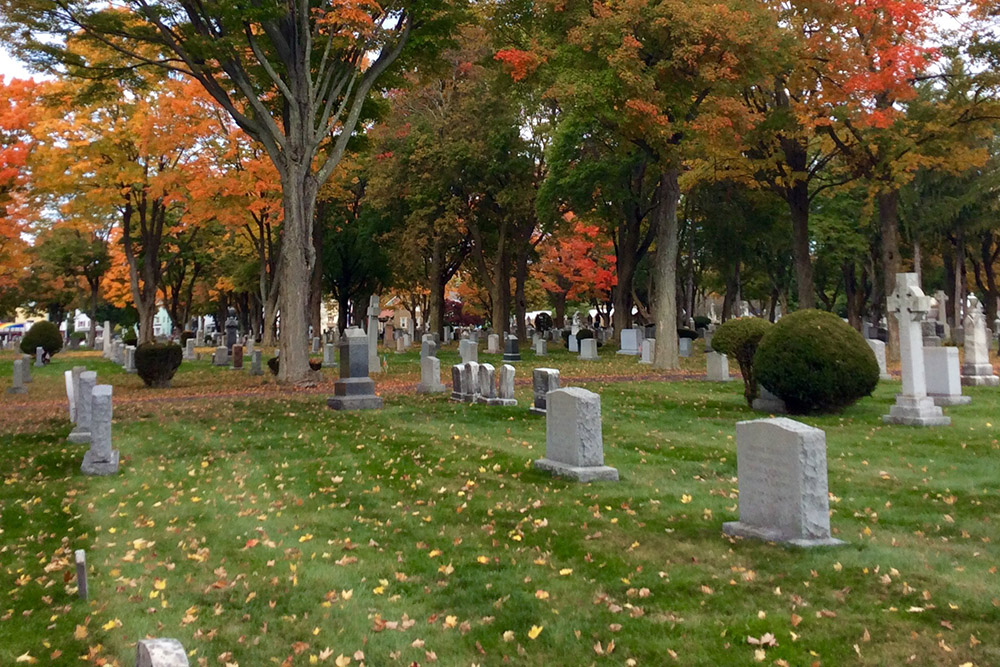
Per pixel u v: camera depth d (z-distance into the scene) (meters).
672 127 23.47
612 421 15.20
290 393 20.75
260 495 9.86
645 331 46.03
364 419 15.90
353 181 44.62
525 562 6.80
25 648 5.30
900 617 5.21
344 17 19.19
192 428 15.09
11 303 56.75
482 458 11.63
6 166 26.20
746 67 22.59
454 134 39.66
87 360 38.75
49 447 13.30
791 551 6.60
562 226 43.09
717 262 42.44
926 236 42.12
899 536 7.14
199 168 30.62
